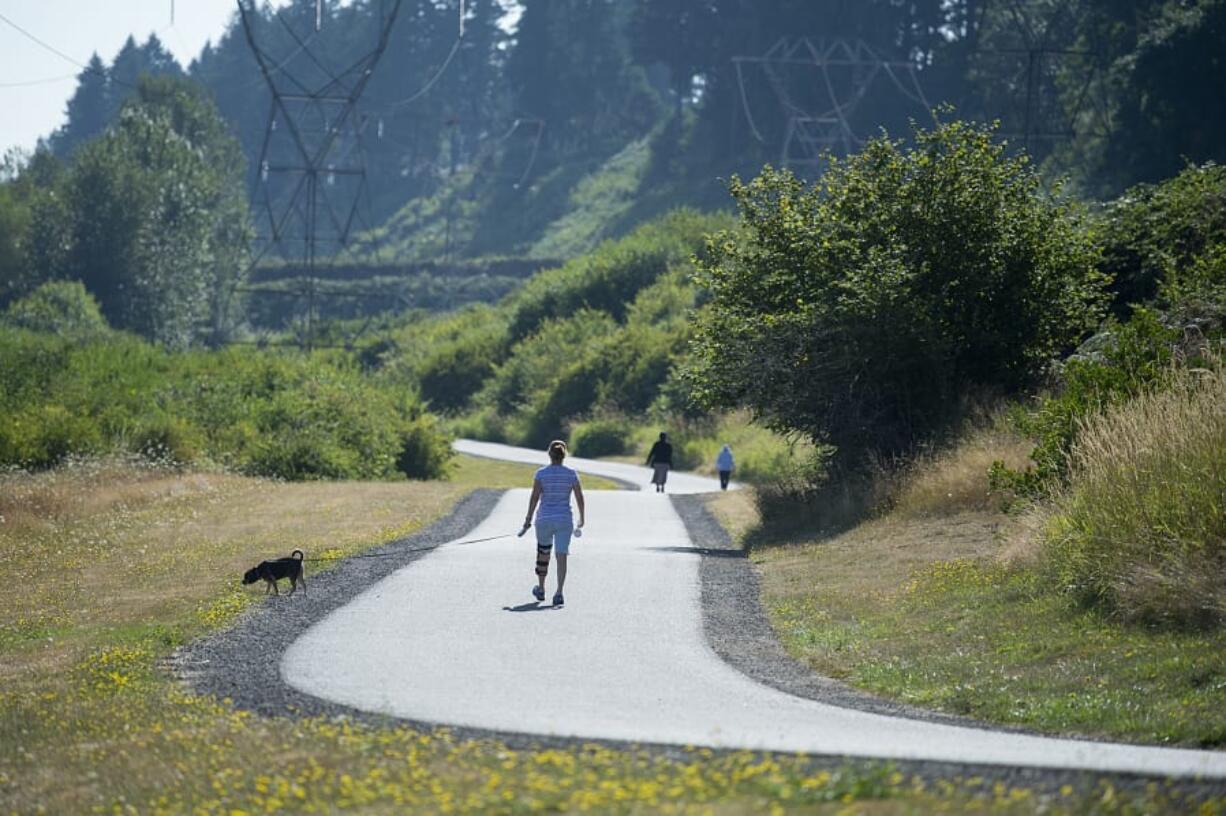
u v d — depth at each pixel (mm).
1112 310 64750
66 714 22844
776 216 58094
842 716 21406
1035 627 27641
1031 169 59312
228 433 103625
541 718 20656
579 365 169875
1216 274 54281
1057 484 35875
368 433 110375
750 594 36844
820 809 13586
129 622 34312
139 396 112375
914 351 54406
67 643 31906
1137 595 26484
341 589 37531
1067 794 14273
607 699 22547
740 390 57250
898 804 13609
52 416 96250
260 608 34750
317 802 15219
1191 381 32969
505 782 15453
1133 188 71750
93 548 52750
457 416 199875
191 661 27484
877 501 49562
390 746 18094
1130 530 28438
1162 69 165500
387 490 79688
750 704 22375
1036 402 52344
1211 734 19047
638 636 29562
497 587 37312
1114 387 38250
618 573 40375
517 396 186750
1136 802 13906
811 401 56250
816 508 52875
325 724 20016
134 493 73500
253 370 125500
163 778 17453
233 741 19016
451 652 27375
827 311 54188
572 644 28391
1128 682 22953
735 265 58312
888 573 37344
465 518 61688
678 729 19688
